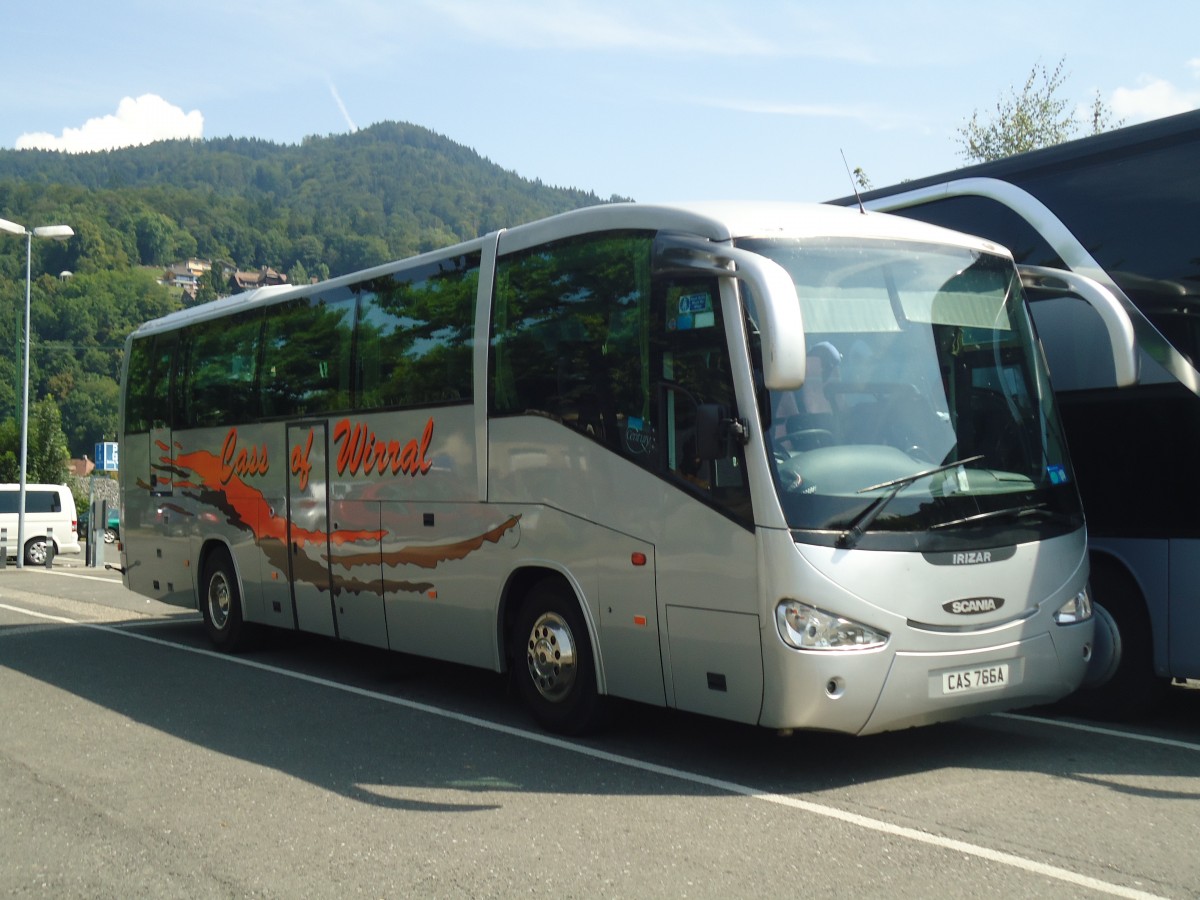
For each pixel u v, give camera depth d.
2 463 54.25
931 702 6.53
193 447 12.76
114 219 186.50
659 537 7.12
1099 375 8.15
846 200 10.09
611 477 7.47
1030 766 7.06
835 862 5.42
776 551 6.40
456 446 8.87
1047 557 7.01
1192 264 7.68
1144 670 7.97
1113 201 8.15
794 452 6.54
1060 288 7.66
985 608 6.70
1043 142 25.53
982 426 7.07
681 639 6.98
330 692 9.90
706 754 7.48
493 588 8.48
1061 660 7.01
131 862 5.62
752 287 6.21
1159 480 7.80
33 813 6.43
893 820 6.04
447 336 9.08
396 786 6.87
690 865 5.41
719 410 6.59
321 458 10.55
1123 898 4.95
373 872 5.41
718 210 7.11
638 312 7.41
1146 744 7.58
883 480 6.57
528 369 8.23
